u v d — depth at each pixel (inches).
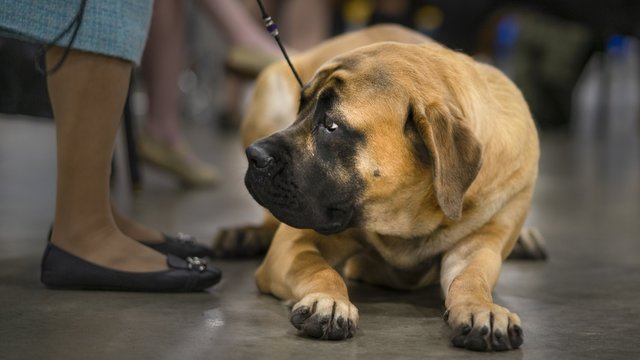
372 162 110.0
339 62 114.3
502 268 152.7
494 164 121.3
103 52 119.6
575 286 138.3
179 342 100.7
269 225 160.4
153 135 257.9
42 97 133.6
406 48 118.3
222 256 157.8
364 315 116.4
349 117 109.0
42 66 123.8
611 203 245.1
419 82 112.5
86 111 122.2
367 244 127.5
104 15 119.3
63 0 117.1
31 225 188.1
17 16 115.1
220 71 552.1
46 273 125.9
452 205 106.7
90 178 125.2
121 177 286.2
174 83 258.2
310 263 116.5
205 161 335.0
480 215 121.7
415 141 111.5
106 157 125.7
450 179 107.1
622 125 585.9
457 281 109.5
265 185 109.9
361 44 153.4
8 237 172.7
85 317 111.6
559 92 520.4
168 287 126.0
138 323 109.1
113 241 127.5
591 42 508.7
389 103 109.9
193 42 557.0
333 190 109.7
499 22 504.4
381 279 136.4
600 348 102.1
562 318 116.7
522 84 517.7
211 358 94.8
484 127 119.3
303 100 115.6
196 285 127.1
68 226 126.3
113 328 106.5
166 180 283.9
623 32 498.0
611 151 416.2
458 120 109.6
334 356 96.6
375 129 109.4
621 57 657.6
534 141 131.5
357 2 453.1
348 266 142.9
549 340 105.2
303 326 102.7
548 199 251.8
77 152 123.5
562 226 203.5
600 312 120.6
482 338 98.5
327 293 107.0
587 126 570.3
